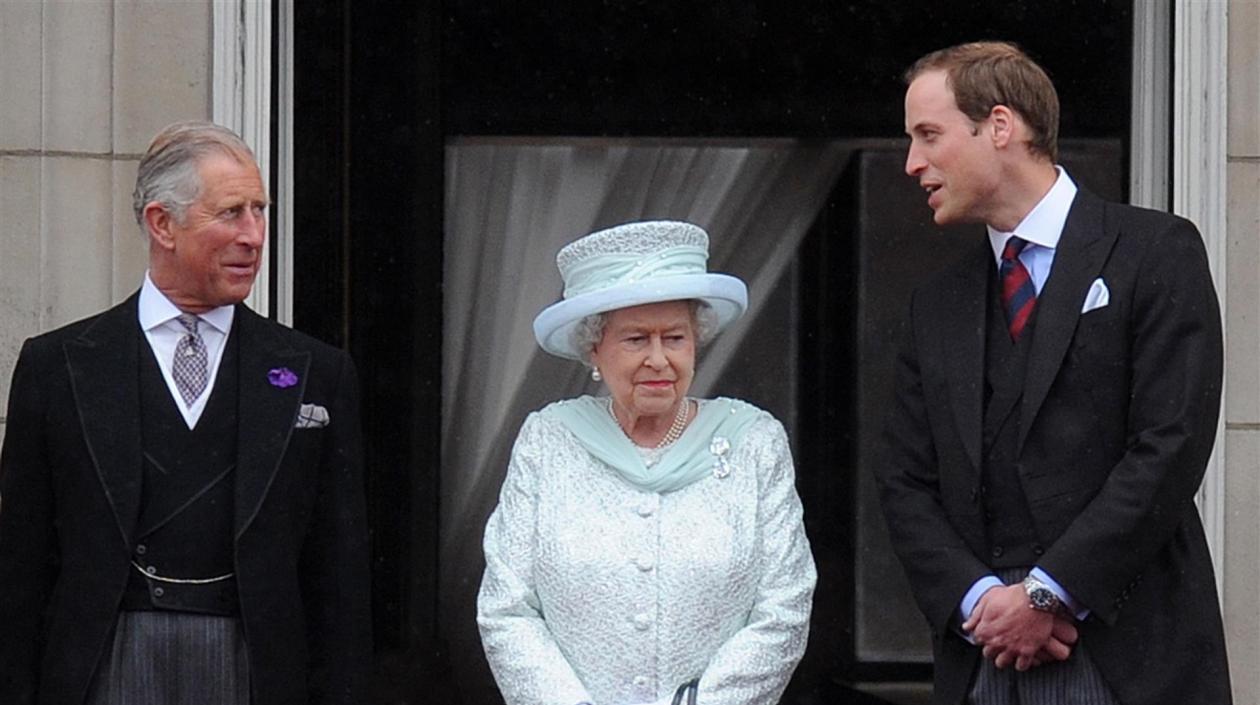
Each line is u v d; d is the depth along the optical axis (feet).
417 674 75.82
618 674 51.62
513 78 76.28
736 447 53.26
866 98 77.41
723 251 77.46
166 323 52.26
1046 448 53.06
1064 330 52.95
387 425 75.61
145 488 51.37
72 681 50.49
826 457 77.10
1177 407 51.72
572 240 76.95
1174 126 68.49
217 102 66.74
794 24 77.46
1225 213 67.51
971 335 54.49
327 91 72.28
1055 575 51.42
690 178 77.61
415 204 75.56
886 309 77.41
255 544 51.39
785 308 77.36
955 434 54.19
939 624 53.52
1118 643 52.21
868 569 77.10
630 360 52.01
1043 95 54.19
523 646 51.83
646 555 51.83
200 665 51.11
